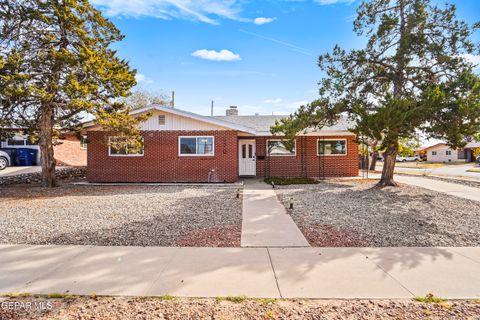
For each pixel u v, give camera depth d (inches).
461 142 392.5
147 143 547.8
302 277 147.9
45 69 428.5
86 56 415.8
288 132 494.6
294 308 120.0
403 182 573.9
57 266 161.5
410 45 449.4
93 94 442.0
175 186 504.7
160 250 187.8
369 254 180.4
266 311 117.7
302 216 283.0
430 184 538.3
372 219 271.0
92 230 232.8
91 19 464.8
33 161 745.6
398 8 471.5
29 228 238.2
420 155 2187.5
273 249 190.4
